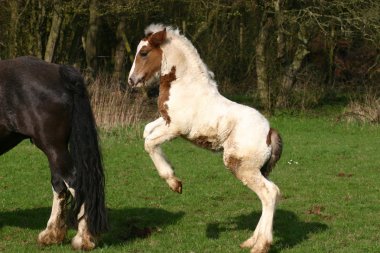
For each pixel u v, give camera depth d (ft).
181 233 30.37
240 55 93.35
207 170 46.65
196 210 35.40
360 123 73.36
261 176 25.94
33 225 31.45
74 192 26.16
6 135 26.45
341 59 104.42
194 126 26.25
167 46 26.55
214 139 26.32
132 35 94.43
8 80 26.11
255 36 90.38
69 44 84.02
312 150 56.18
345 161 51.70
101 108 60.95
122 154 52.01
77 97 26.45
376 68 95.55
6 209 34.96
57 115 26.03
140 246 27.91
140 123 62.39
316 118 78.95
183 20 88.74
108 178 43.52
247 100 89.66
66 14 74.90
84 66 89.61
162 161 26.45
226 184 42.19
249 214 34.42
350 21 76.07
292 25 80.69
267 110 81.66
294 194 39.73
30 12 74.28
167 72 26.53
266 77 82.02
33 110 25.85
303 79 87.30
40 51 75.97
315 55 101.55
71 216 26.53
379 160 52.24
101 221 26.40
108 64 99.55
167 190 40.19
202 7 81.82
